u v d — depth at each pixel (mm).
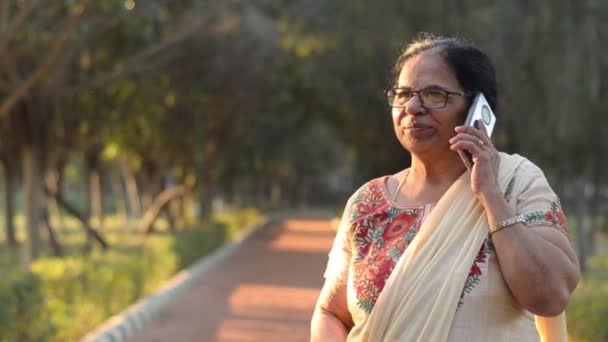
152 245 20641
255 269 24297
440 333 2803
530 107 20953
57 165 22953
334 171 89562
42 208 22594
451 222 2896
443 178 3061
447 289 2814
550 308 2789
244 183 67125
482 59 3064
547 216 2885
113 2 15148
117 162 46188
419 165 3113
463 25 22016
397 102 3113
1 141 28984
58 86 18703
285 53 32406
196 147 33562
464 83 3018
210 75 29047
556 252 2805
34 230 19391
